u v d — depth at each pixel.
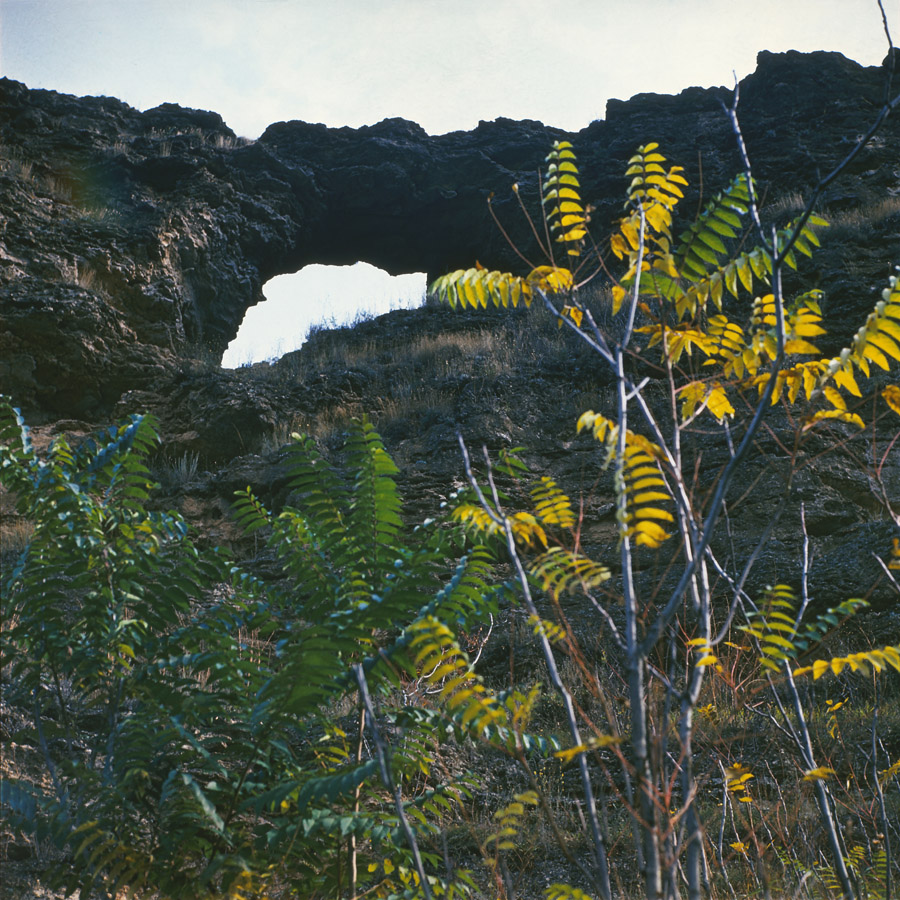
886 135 17.77
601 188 17.61
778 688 6.38
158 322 15.05
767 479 9.41
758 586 7.82
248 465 11.02
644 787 1.89
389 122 21.22
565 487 10.20
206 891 3.29
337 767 3.47
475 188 19.42
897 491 9.27
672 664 2.20
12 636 3.89
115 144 18.89
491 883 4.24
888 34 2.16
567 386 12.27
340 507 4.04
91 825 3.19
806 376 2.60
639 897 4.59
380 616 3.36
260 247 18.44
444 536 3.71
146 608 4.00
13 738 4.89
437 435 11.38
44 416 13.17
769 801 4.92
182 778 3.27
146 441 4.26
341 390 13.11
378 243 20.28
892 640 7.08
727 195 2.78
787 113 19.19
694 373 2.77
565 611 7.95
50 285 14.20
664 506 9.01
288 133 21.11
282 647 3.69
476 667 7.46
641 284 2.78
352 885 3.37
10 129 18.00
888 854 2.80
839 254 13.28
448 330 15.41
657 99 20.55
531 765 6.12
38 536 4.04
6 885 4.08
